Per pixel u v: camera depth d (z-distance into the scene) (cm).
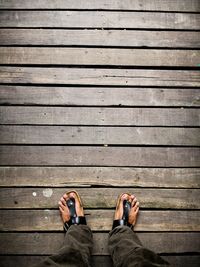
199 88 226
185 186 213
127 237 191
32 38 229
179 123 221
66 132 217
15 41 228
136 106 222
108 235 205
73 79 224
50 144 215
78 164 213
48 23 231
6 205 206
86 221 207
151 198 211
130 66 228
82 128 218
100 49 229
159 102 223
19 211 206
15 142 214
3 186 209
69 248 178
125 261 174
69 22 232
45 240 203
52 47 228
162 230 207
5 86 221
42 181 211
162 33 233
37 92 222
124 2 235
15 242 201
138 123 220
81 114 220
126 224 203
